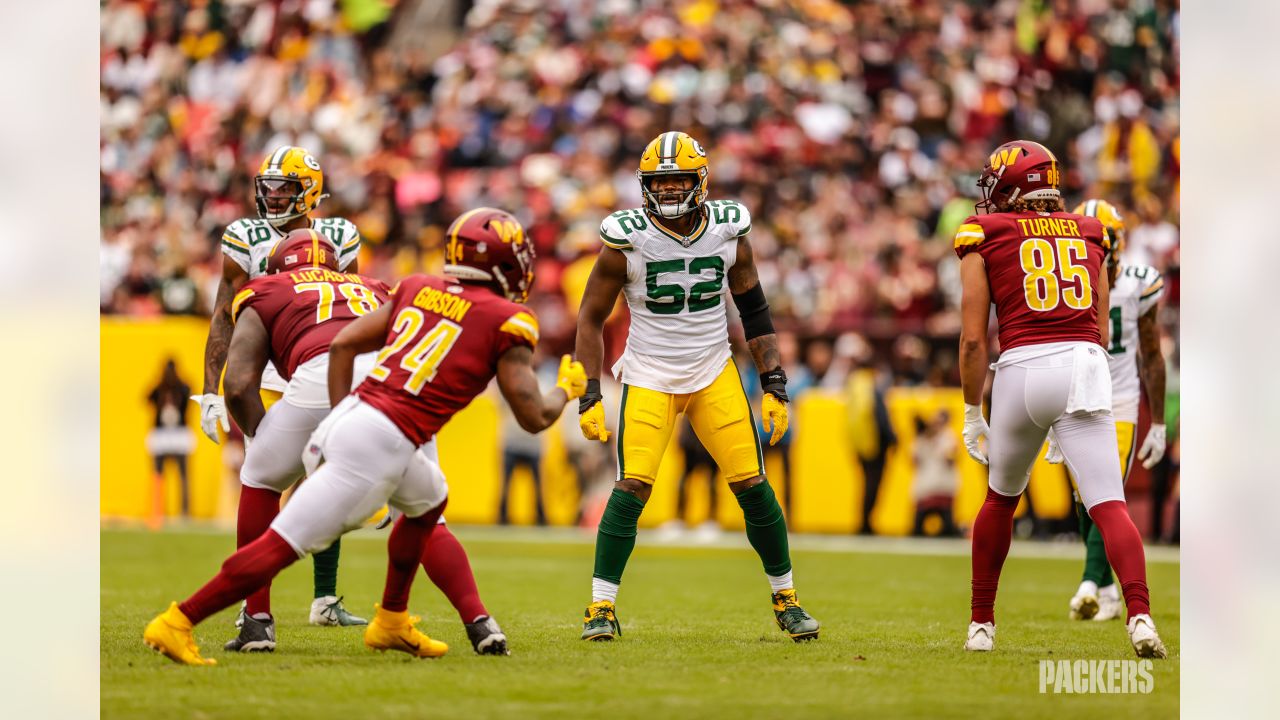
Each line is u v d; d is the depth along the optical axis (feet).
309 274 66.44
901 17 246.47
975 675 58.18
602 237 69.41
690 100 236.43
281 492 64.90
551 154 233.96
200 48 256.73
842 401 163.63
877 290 200.44
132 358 170.09
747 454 70.13
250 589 56.95
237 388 63.93
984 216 66.18
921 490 158.51
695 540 157.28
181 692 52.34
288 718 47.88
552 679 55.57
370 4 258.37
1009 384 64.49
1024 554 139.95
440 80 253.24
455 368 57.11
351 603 88.84
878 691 53.78
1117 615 84.79
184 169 242.99
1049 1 231.71
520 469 172.35
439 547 63.21
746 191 218.59
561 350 198.70
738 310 72.90
